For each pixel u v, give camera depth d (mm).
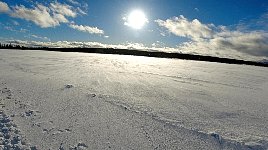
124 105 8742
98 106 8445
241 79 18828
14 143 5539
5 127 6328
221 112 8609
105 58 31281
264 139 6383
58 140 5820
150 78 15742
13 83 11523
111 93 10438
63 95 9648
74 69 17875
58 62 22516
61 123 6805
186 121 7445
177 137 6320
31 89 10422
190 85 14062
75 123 6848
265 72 26062
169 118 7633
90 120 7121
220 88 13766
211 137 6375
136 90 11445
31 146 5461
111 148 5613
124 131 6508
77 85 11641
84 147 5586
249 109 9211
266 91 13805
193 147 5840
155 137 6258
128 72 18078
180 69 23391
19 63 20016
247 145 5996
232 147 5910
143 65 24875
